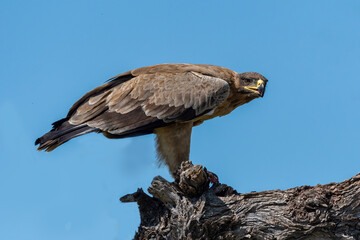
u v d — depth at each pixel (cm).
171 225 1095
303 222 1028
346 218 1028
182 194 1096
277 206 1058
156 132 1415
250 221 1059
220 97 1413
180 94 1398
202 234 1066
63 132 1362
